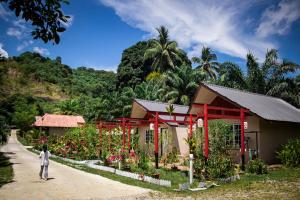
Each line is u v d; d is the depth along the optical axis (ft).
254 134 54.95
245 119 56.90
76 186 37.35
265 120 50.57
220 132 51.31
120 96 147.43
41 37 17.04
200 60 159.74
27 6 16.24
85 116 179.73
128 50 212.43
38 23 16.71
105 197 30.81
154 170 48.34
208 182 37.99
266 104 62.95
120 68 211.20
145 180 41.63
